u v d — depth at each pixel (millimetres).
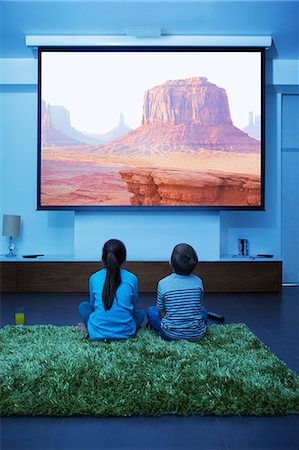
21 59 5348
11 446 1530
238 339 2709
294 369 2289
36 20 4703
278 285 5121
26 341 2672
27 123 5578
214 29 4957
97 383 1938
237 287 5102
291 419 1724
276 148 5672
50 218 5590
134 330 2672
